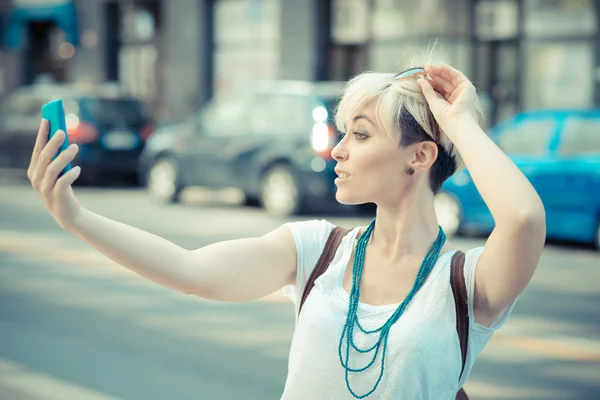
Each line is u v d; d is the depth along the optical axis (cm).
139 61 2694
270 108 1535
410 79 214
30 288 894
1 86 3072
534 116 1248
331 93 1500
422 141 214
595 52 1780
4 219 1428
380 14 2119
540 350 670
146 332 724
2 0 3003
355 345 206
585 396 564
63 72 2898
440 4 2008
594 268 1050
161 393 567
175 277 210
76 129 1928
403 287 211
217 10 2472
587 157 1168
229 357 653
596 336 716
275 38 2341
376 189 215
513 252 194
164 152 1705
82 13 2814
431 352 203
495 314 205
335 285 216
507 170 195
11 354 657
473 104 207
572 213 1176
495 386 582
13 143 2102
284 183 1483
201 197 1842
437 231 218
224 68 2462
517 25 1891
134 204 1691
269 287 222
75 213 199
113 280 937
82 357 650
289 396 212
